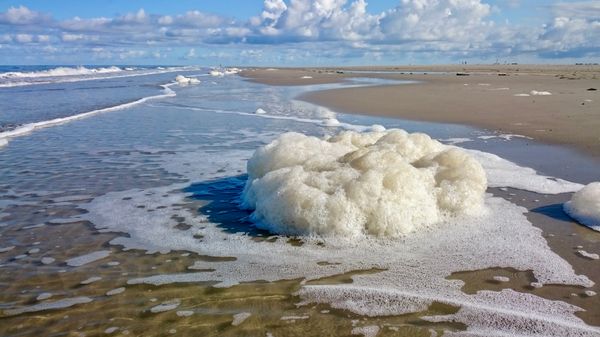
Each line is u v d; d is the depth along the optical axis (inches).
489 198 260.7
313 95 960.3
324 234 209.3
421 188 224.8
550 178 299.3
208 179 314.2
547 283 165.5
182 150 408.5
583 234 209.9
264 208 225.9
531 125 498.6
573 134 439.8
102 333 138.7
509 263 181.6
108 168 346.0
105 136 480.1
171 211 251.3
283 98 907.4
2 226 230.1
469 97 829.2
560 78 1471.5
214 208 255.1
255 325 141.1
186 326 141.3
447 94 902.4
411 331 136.9
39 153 398.6
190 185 300.5
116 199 272.5
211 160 368.8
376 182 217.0
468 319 142.4
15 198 274.5
